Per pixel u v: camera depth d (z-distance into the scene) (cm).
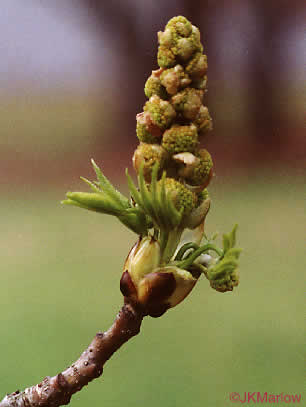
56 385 29
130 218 29
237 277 29
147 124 29
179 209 29
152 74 29
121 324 29
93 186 29
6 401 29
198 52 29
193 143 29
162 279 29
